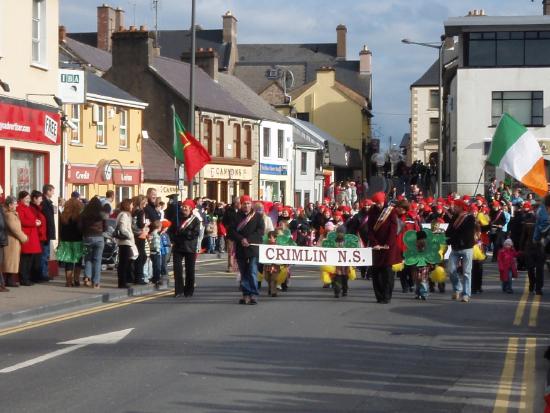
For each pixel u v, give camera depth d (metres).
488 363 11.38
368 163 91.62
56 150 24.03
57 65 24.31
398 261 17.89
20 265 19.67
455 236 18.22
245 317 15.54
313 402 9.09
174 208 19.25
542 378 10.45
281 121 60.97
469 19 51.59
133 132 44.34
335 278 18.86
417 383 10.09
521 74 51.59
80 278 21.83
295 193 64.00
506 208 32.28
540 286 19.73
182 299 18.58
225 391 9.57
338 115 86.94
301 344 12.62
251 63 93.69
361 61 96.06
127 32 51.19
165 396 9.33
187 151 23.47
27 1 22.70
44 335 13.53
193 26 30.98
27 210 19.72
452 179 56.38
